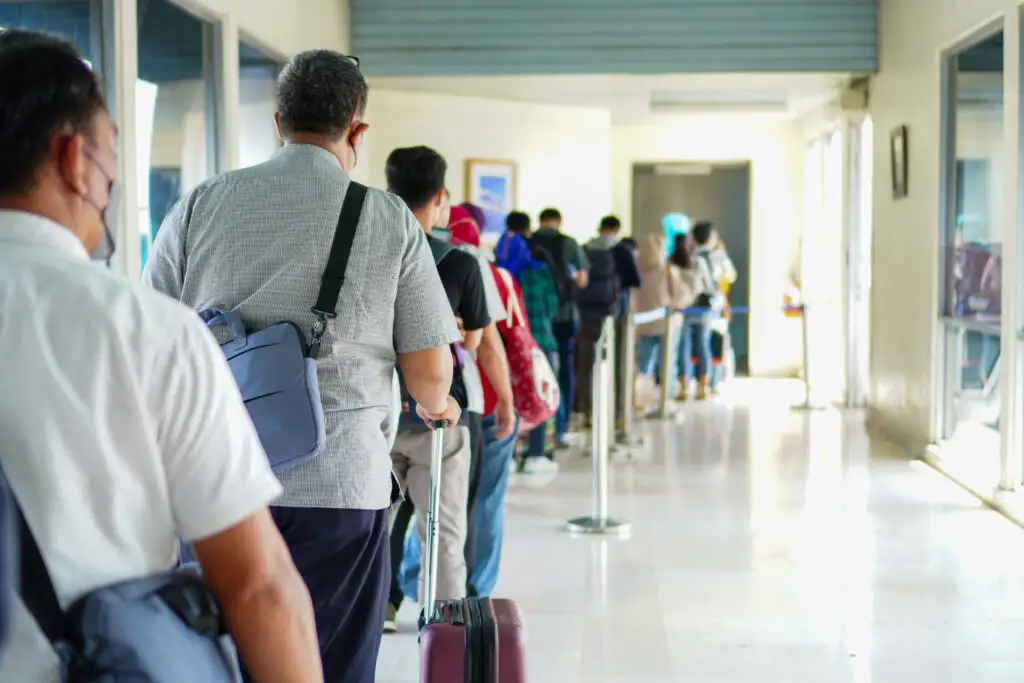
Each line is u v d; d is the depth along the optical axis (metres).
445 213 3.70
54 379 1.21
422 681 1.93
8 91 1.25
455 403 3.02
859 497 6.61
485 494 4.11
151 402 1.25
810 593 4.76
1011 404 6.07
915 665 3.91
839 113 10.84
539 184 11.41
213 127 6.38
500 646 1.94
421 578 3.69
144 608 1.22
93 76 1.32
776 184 13.73
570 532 5.88
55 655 1.17
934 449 7.57
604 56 9.55
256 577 1.31
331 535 2.22
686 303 10.02
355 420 2.25
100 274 1.26
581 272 8.59
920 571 5.05
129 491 1.24
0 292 1.22
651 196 14.25
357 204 2.29
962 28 6.92
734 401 11.29
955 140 7.32
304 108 2.34
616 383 9.27
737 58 9.50
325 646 2.27
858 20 9.41
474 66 9.56
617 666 3.94
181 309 1.29
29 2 4.84
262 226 2.27
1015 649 4.05
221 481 1.28
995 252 6.41
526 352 4.21
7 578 1.13
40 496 1.20
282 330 2.17
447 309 2.38
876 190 9.41
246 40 6.89
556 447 8.53
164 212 5.63
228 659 1.32
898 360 8.61
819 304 12.36
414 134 10.62
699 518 6.15
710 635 4.25
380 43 9.58
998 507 6.18
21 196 1.27
